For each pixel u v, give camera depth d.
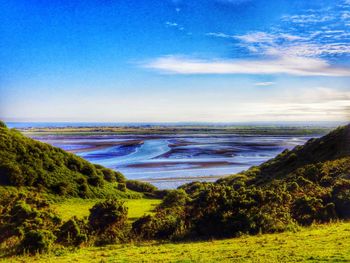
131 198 79.50
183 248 29.48
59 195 67.62
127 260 26.06
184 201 54.50
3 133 77.38
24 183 66.12
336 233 28.48
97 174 83.19
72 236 35.06
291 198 38.56
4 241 34.28
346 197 36.78
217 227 35.19
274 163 79.50
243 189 41.91
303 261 20.91
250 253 24.41
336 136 71.12
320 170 52.47
